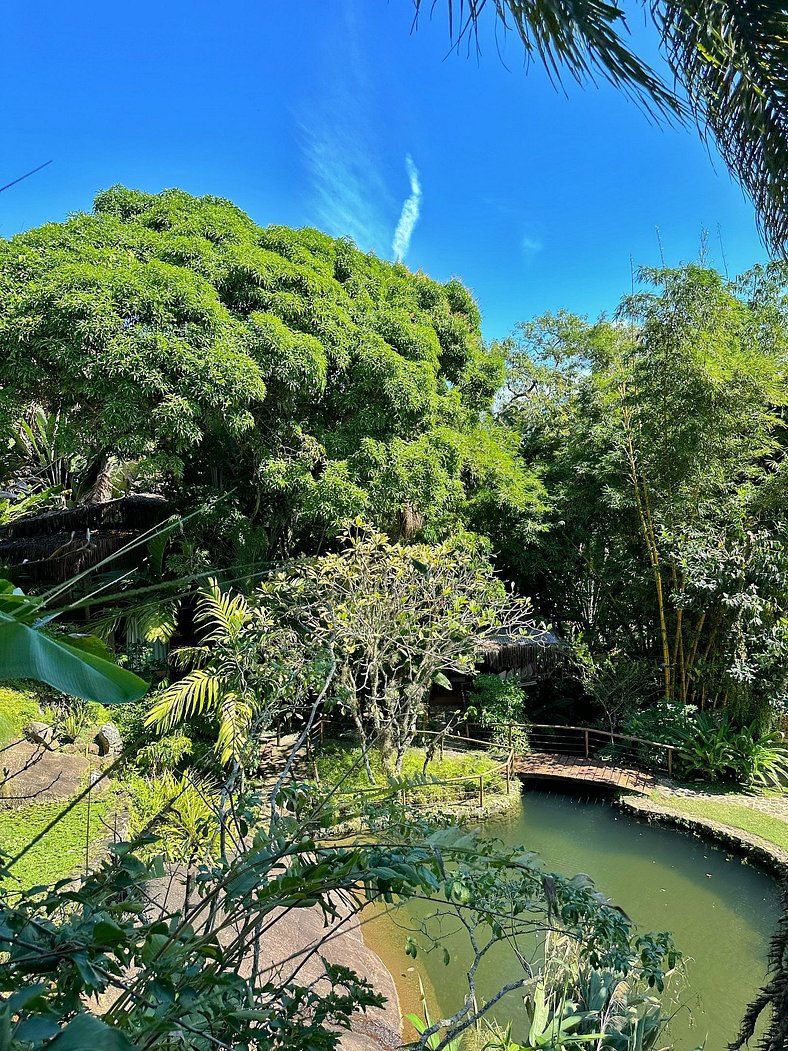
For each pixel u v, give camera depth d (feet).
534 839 22.95
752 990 14.71
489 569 26.27
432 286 37.04
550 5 6.99
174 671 27.43
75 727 20.84
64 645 4.01
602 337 42.22
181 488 27.53
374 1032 11.50
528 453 44.11
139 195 28.96
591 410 35.35
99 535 29.45
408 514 30.17
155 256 24.12
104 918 3.46
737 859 21.12
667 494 30.63
